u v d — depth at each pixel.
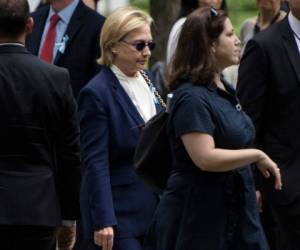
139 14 19.61
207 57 17.02
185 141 16.80
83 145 19.23
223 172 17.03
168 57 24.80
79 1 24.25
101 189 18.97
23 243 16.73
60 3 24.17
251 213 17.27
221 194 17.05
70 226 17.75
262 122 21.22
